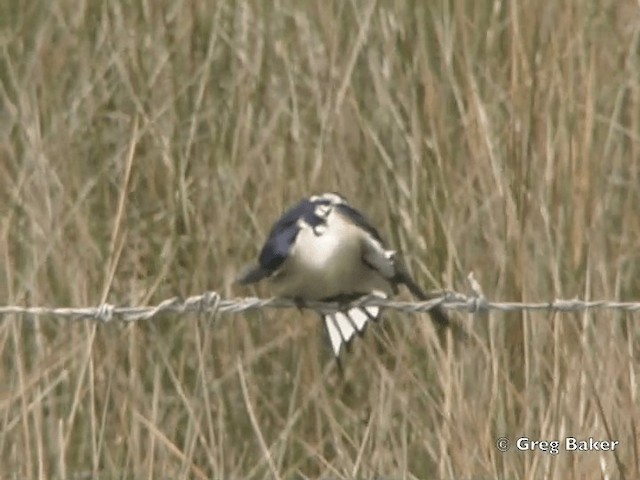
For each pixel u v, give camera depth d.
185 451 7.82
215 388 8.20
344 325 7.01
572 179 8.26
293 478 8.13
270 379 8.46
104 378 8.17
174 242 8.52
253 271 6.69
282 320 8.52
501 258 8.12
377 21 8.97
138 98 8.86
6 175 8.63
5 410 7.77
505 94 8.65
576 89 8.62
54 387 8.19
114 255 8.45
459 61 8.67
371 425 8.03
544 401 7.88
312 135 8.80
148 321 8.40
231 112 8.81
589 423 7.66
